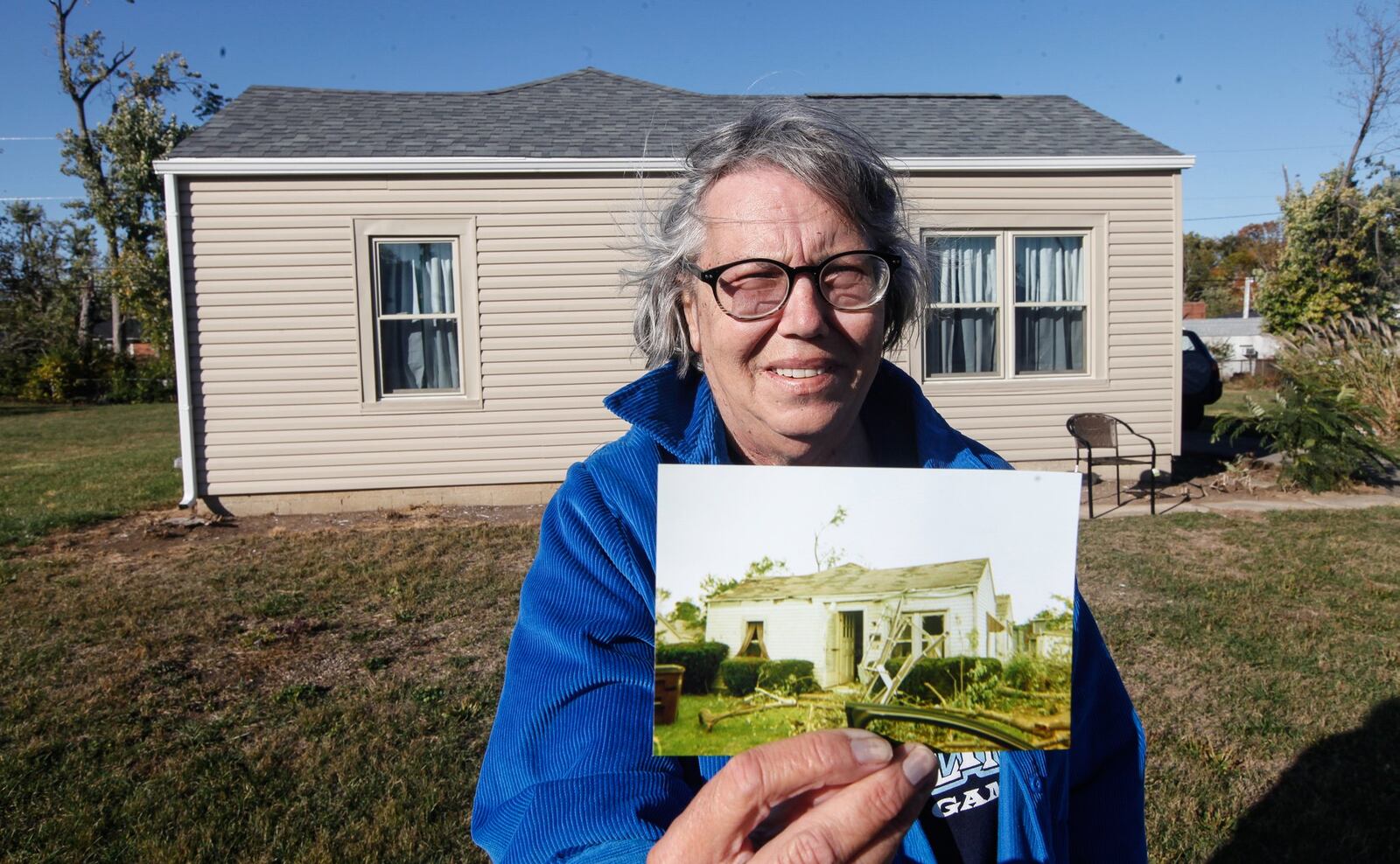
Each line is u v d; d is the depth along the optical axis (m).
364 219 8.27
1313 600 5.52
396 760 3.70
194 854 3.08
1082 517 7.89
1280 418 9.00
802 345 1.18
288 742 3.86
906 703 0.89
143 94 30.92
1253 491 8.90
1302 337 13.97
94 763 3.68
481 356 8.52
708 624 0.89
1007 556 0.92
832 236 1.18
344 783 3.52
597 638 1.01
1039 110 10.55
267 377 8.31
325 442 8.43
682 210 1.28
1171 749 3.74
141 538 7.69
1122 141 9.28
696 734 0.88
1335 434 8.78
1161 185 8.99
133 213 29.53
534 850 0.88
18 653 4.88
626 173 8.44
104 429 18.70
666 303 1.33
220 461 8.35
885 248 1.27
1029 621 0.91
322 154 8.27
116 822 3.28
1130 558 6.48
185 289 8.16
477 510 8.48
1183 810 3.32
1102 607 5.43
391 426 8.49
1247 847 3.12
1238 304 57.59
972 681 0.90
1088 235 8.95
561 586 1.07
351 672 4.62
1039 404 8.97
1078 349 9.11
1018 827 1.18
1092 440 8.30
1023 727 0.90
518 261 8.45
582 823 0.87
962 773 1.20
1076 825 1.34
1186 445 12.25
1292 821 3.25
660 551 0.90
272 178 8.14
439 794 3.41
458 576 6.27
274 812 3.32
